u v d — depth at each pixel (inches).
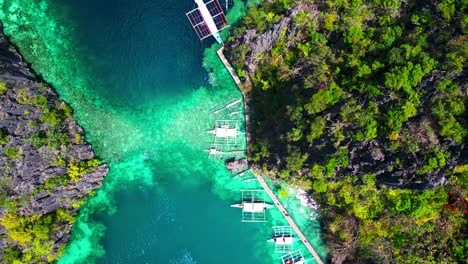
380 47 2022.6
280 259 2455.7
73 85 2440.9
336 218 2225.6
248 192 2455.7
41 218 2284.7
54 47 2439.7
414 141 1824.6
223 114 2452.0
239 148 2454.5
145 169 2466.8
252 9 2329.0
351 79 2050.9
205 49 2452.0
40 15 2436.0
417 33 1988.2
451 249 1972.2
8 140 2165.4
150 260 2458.2
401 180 1895.9
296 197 2425.0
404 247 2041.1
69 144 2337.6
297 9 2202.3
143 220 2461.9
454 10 1940.2
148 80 2449.6
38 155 2251.5
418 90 1865.2
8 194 2191.2
